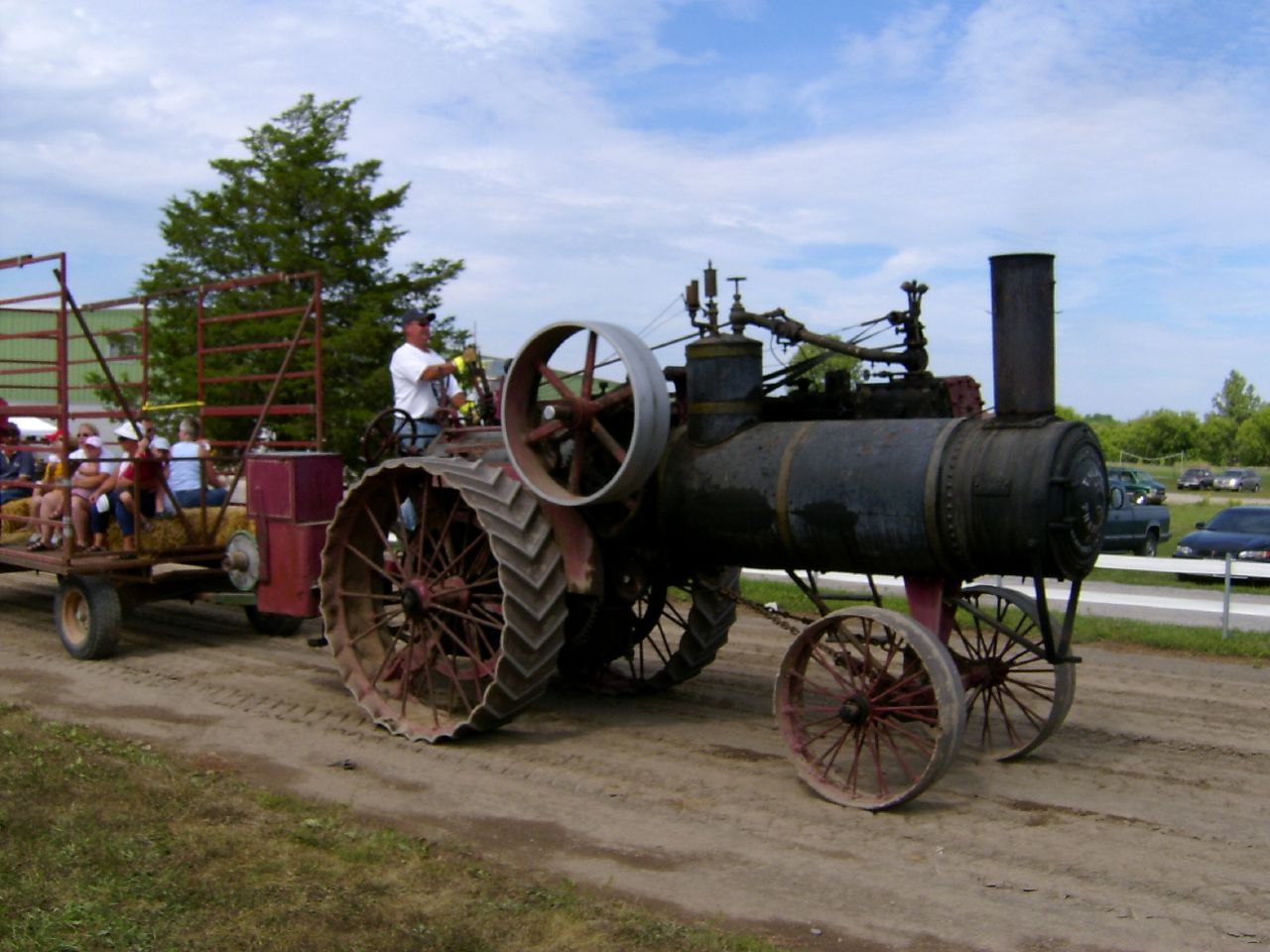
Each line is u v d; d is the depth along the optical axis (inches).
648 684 326.3
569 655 316.2
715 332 267.1
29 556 374.9
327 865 190.5
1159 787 246.7
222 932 163.8
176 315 852.6
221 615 449.4
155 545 373.1
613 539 271.6
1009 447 223.8
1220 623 481.4
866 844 212.4
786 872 199.0
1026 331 228.5
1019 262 228.7
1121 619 456.8
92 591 359.6
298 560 318.7
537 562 263.9
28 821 201.3
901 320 260.7
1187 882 196.2
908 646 232.1
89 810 208.4
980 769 260.2
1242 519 774.5
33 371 431.2
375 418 312.5
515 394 267.7
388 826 217.2
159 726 285.3
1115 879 197.3
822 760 241.9
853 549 238.5
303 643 396.2
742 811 229.3
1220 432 4333.2
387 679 298.0
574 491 261.9
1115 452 4303.6
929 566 232.8
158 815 209.0
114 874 181.6
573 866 200.1
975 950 171.0
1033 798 239.1
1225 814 230.4
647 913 178.2
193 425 402.0
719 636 322.7
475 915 172.6
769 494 246.5
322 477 324.8
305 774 249.0
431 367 328.2
